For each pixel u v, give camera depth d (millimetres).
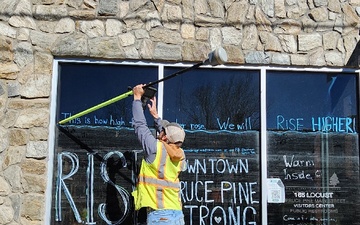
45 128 5422
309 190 5668
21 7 5562
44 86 5484
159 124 5137
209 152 5637
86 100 5605
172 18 5730
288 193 5641
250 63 5758
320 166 5723
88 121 5559
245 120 5723
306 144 5746
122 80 5680
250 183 5613
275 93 5809
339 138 5793
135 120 4645
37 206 5285
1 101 5406
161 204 4465
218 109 5723
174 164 4602
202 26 5758
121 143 5551
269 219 5570
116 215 5438
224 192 5582
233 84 5781
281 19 5852
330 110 5836
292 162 5695
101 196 5453
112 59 5641
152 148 4520
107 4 5664
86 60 5629
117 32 5641
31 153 5363
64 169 5453
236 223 5535
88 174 5473
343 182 5719
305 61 5797
